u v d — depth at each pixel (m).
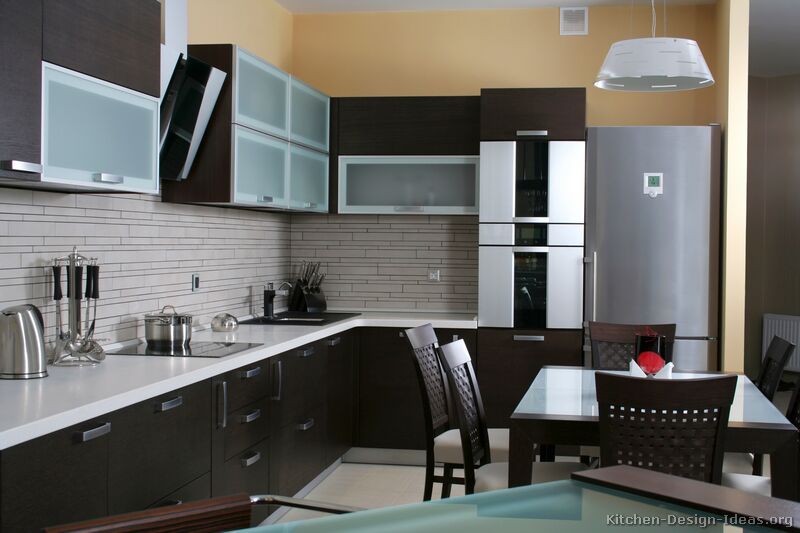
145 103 3.26
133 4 3.16
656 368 3.33
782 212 8.47
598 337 4.56
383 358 5.46
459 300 6.01
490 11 6.01
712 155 5.30
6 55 2.43
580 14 5.90
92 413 2.35
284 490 4.13
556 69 5.93
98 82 2.93
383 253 6.09
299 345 4.27
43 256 3.20
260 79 4.47
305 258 6.16
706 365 5.27
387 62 6.11
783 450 2.83
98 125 2.95
